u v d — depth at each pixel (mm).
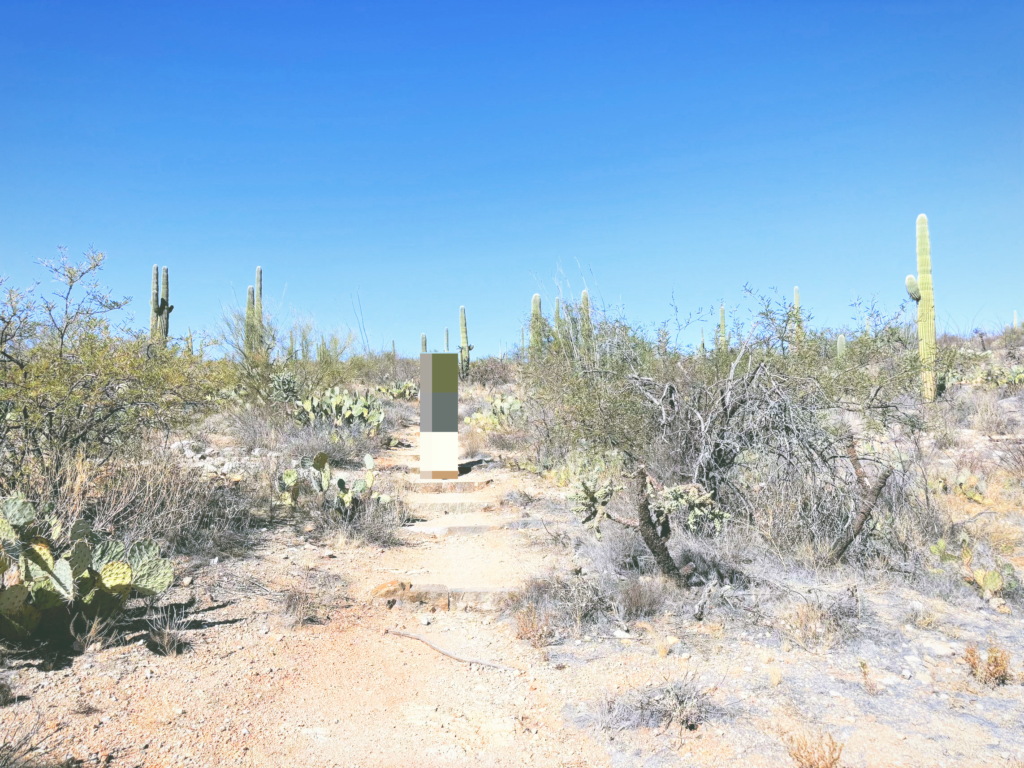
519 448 11273
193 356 7105
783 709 3686
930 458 9375
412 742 3447
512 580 5777
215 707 3646
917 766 3154
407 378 20734
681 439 7250
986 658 4266
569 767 3232
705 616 4945
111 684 3736
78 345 6066
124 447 6812
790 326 7324
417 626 5055
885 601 5191
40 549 4141
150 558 4605
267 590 5414
